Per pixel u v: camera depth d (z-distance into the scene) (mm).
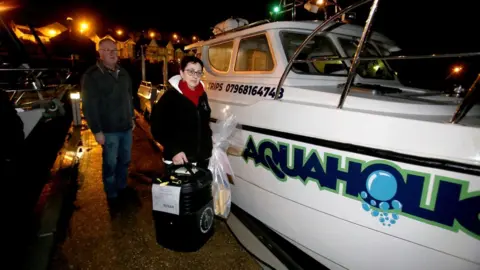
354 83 2697
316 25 2865
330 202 2027
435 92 2562
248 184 2725
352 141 1855
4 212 2254
